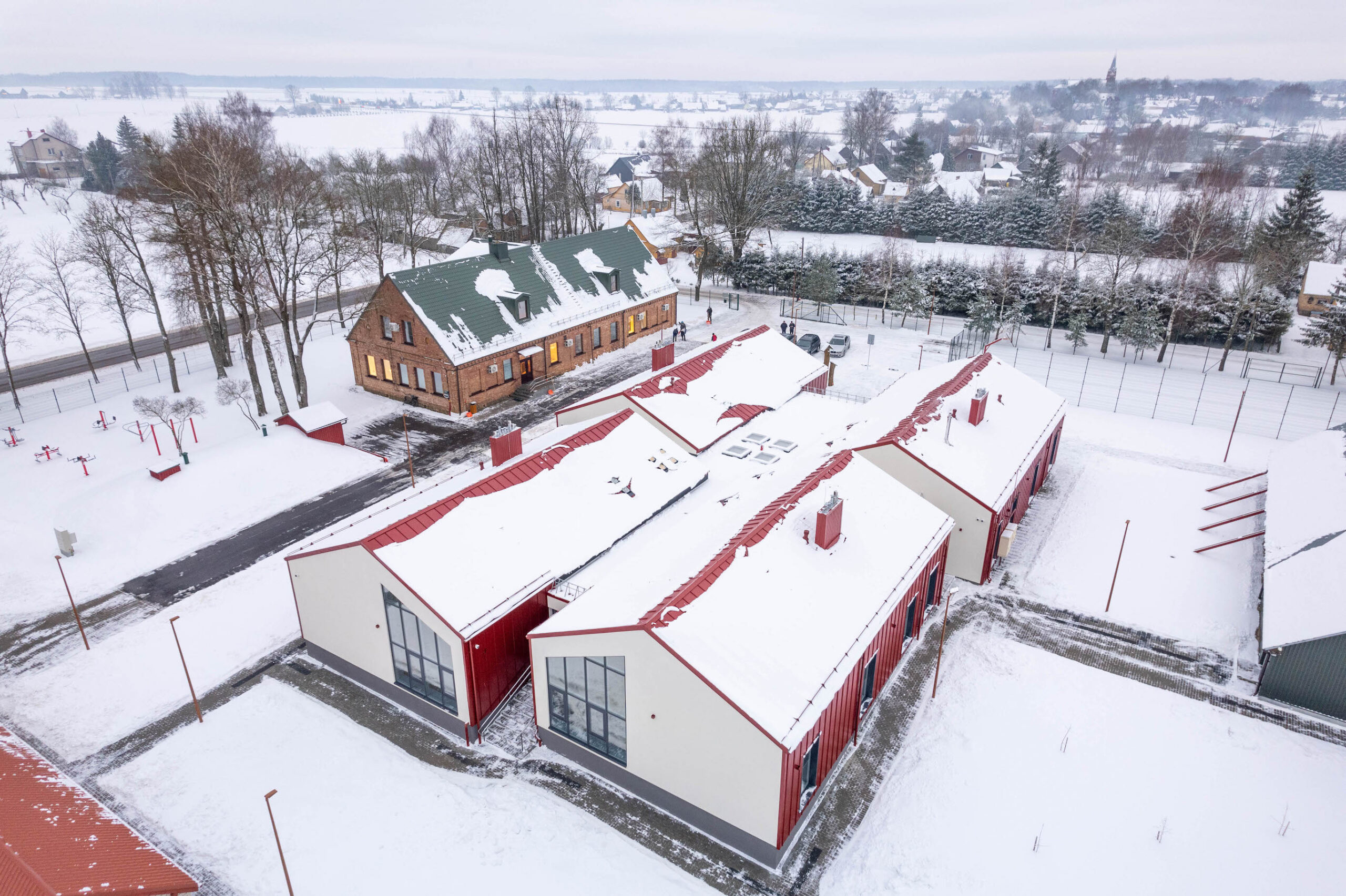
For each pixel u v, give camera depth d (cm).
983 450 3231
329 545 2430
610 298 5666
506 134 9856
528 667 2498
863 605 2278
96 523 3375
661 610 2002
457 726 2344
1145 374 5325
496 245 5131
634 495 2936
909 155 12650
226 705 2475
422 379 4747
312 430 4012
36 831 1752
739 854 1950
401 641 2367
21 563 3170
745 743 1823
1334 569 2494
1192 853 1934
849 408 3934
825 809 2070
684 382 3756
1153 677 2556
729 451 3431
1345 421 4422
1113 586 2888
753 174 7288
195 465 3712
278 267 4231
